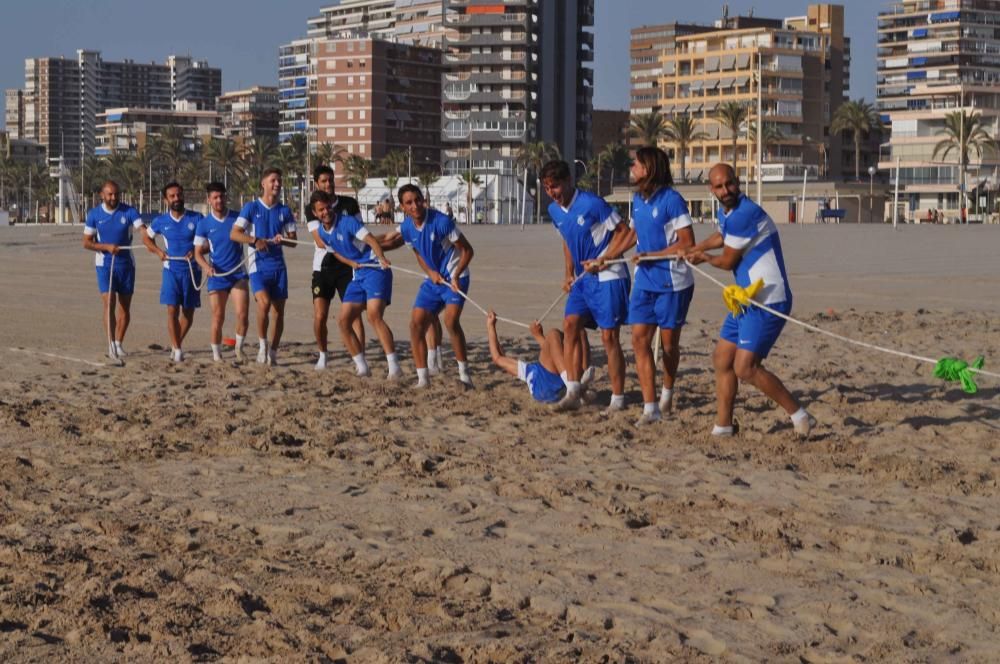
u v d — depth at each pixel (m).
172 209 15.09
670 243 10.75
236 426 10.49
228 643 5.46
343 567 6.63
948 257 39.34
